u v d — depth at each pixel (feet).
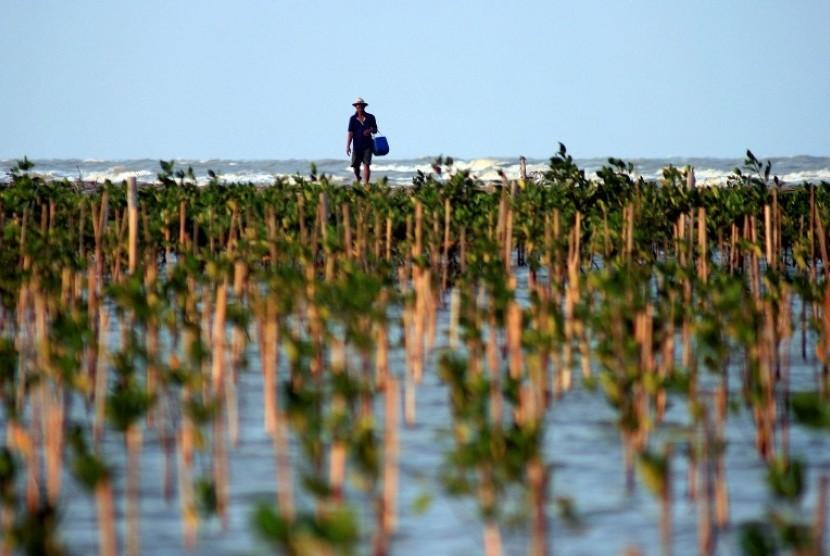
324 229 257.55
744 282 229.86
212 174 328.29
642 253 251.19
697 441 146.92
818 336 210.38
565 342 173.17
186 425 140.36
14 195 304.50
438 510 130.93
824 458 150.41
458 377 135.95
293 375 163.43
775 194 282.97
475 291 231.09
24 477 140.46
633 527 126.41
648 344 162.81
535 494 114.52
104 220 273.95
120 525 127.03
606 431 161.27
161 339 214.90
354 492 135.23
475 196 314.96
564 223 279.28
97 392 160.56
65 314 173.68
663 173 310.04
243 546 120.78
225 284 202.80
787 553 114.83
